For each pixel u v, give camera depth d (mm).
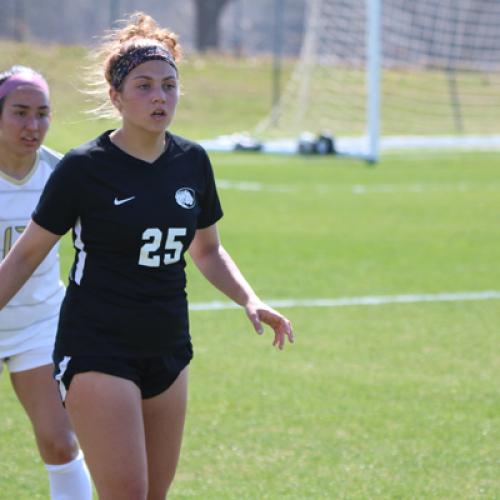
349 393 25141
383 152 93500
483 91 116812
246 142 91250
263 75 132375
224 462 20422
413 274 40000
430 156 90812
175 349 14234
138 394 13703
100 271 13836
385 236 49031
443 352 29062
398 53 110875
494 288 37719
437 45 108688
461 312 33938
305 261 42250
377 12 82875
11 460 20578
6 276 13898
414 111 109375
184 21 180750
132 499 13352
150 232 13742
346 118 102938
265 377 26422
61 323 14047
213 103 121500
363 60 104188
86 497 16672
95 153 13789
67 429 16469
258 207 58656
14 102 16188
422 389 25547
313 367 27391
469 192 66438
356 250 45125
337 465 20281
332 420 23094
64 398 13906
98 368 13555
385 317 33094
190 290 36844
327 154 87750
